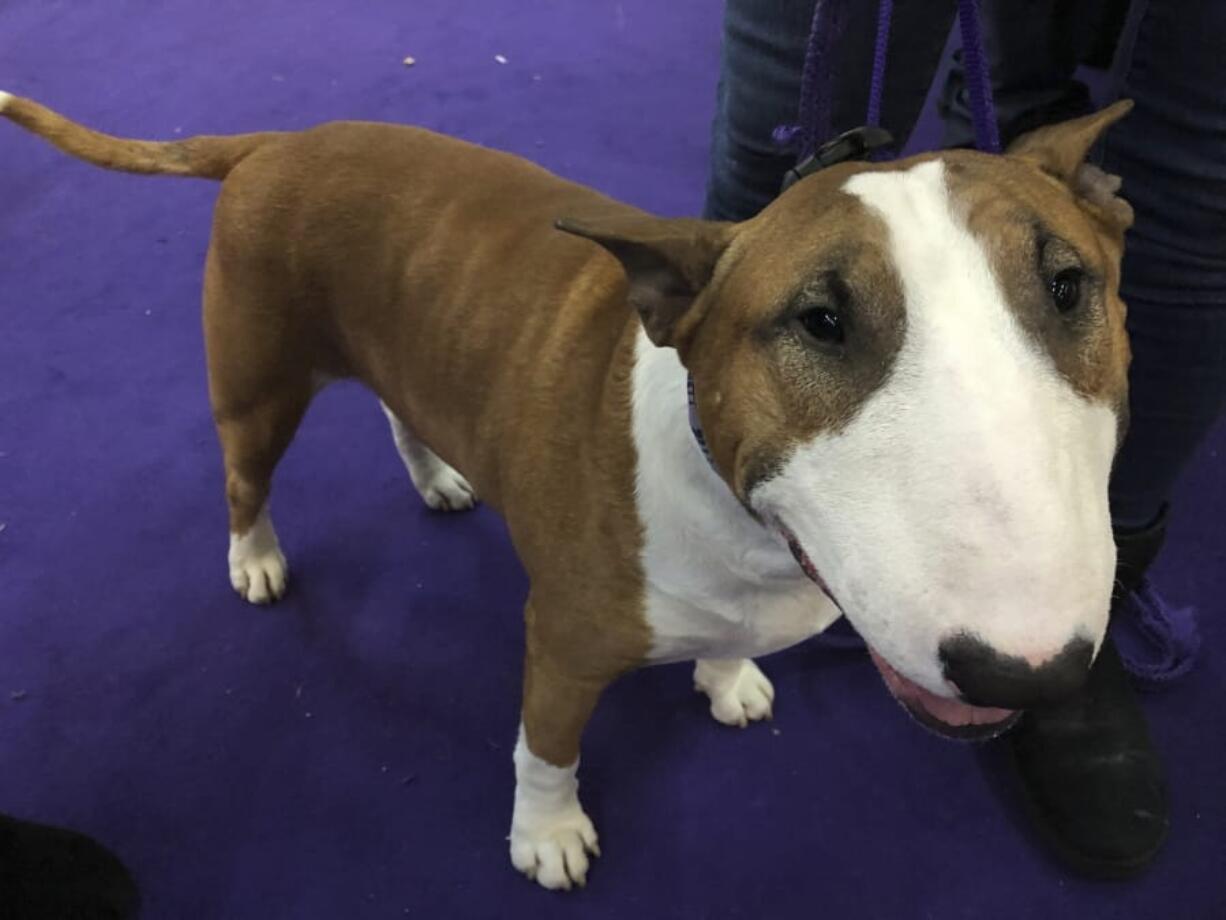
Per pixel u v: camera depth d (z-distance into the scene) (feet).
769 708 2.70
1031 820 2.53
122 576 2.99
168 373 3.47
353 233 2.25
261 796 2.59
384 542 3.08
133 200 4.02
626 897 2.44
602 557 1.88
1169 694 2.76
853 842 2.52
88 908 2.11
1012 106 2.62
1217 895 2.43
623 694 2.76
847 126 2.29
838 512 1.31
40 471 3.21
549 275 2.06
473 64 4.59
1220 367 2.26
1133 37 1.99
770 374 1.40
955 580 1.19
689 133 4.30
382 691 2.77
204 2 4.93
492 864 2.49
